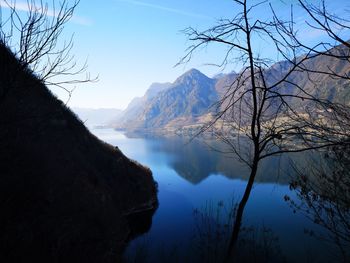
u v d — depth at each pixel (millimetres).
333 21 3523
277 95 4859
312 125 4754
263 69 5273
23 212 13125
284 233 29672
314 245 25203
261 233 26656
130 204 39562
